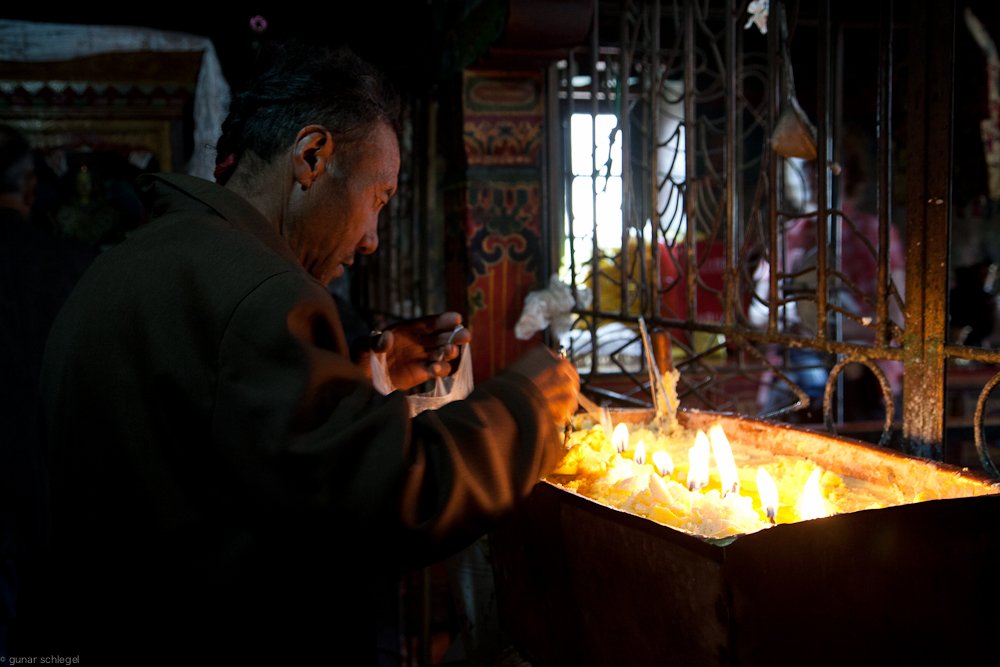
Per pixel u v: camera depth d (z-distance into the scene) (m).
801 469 0.99
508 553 1.04
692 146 1.72
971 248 4.47
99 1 3.96
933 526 0.70
